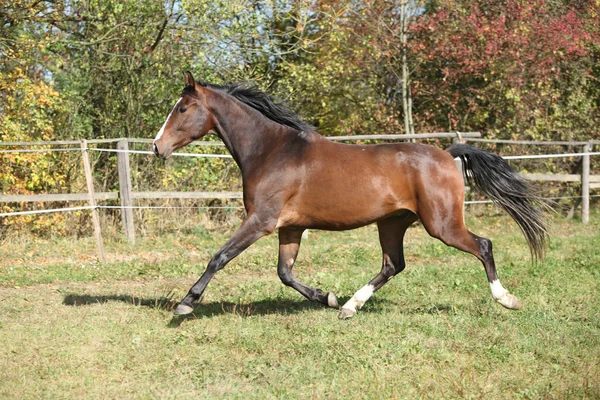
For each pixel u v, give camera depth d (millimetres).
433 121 14992
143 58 12305
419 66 14750
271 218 5453
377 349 4805
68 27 12398
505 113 14297
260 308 6336
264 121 5629
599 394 3971
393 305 6344
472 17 13445
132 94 12594
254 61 13070
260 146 5594
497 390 4082
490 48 13086
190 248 10414
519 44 13508
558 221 12852
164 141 5629
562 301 6250
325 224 5504
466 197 13266
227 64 12594
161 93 12492
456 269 8062
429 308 6113
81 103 12539
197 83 5691
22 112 11172
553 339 5043
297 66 13117
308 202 5445
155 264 8797
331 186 5371
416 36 14344
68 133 12141
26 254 9641
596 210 13977
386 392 4043
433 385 4129
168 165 11992
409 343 4910
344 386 4168
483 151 5730
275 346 4992
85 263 9031
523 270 7891
